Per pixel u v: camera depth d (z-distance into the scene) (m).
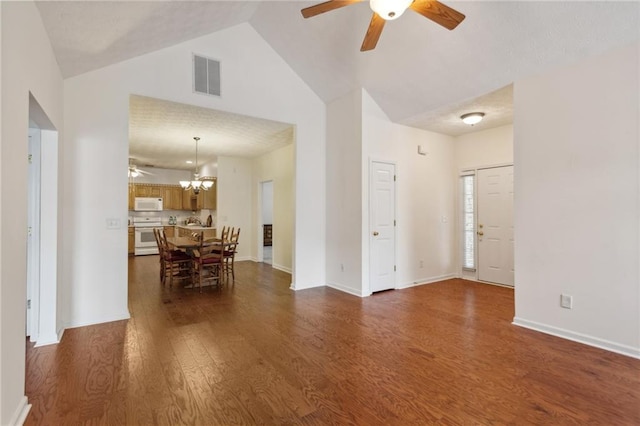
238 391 2.07
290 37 4.17
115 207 3.40
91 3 2.27
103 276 3.34
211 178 8.12
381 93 4.35
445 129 5.18
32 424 1.74
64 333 3.03
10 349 1.63
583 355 2.58
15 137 1.69
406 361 2.49
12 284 1.66
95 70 3.30
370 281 4.52
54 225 2.84
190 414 1.83
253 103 4.38
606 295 2.69
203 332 3.08
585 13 2.50
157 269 6.45
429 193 5.30
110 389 2.08
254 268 6.59
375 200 4.58
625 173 2.59
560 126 2.95
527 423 1.76
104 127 3.34
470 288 4.89
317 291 4.69
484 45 3.08
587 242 2.80
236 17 3.96
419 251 5.17
